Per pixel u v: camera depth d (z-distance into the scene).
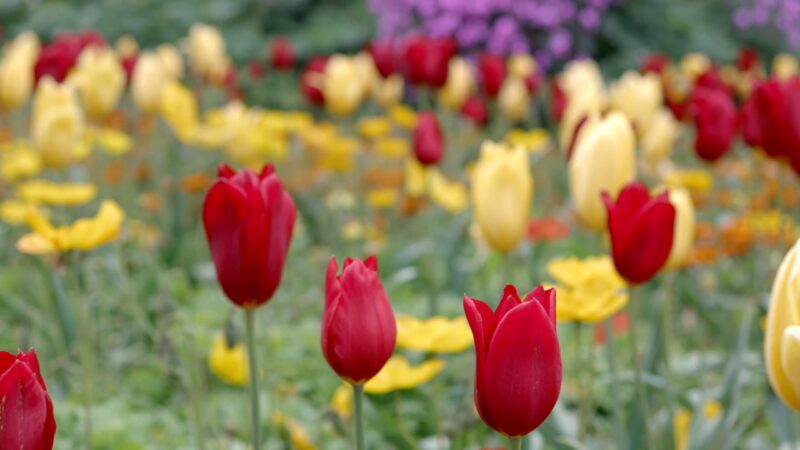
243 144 5.38
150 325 4.23
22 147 5.96
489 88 6.18
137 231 5.21
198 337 3.66
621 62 10.71
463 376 3.46
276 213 1.79
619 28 10.90
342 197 5.98
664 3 11.26
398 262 5.42
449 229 5.85
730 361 3.66
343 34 11.60
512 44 10.32
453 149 6.48
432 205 5.30
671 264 2.72
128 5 11.53
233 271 1.79
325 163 6.12
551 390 1.45
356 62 6.06
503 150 2.61
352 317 1.62
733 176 6.53
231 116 5.41
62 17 11.54
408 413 3.28
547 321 1.42
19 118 7.18
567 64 10.73
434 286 4.58
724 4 12.60
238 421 3.31
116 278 4.52
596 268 2.54
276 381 3.54
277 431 3.07
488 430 3.14
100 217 2.70
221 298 4.69
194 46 7.30
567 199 7.09
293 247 5.20
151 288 4.64
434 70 5.07
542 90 8.27
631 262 2.13
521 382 1.43
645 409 2.38
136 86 5.74
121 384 3.78
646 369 3.23
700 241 4.98
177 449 3.04
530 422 1.46
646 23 11.13
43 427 1.28
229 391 3.68
